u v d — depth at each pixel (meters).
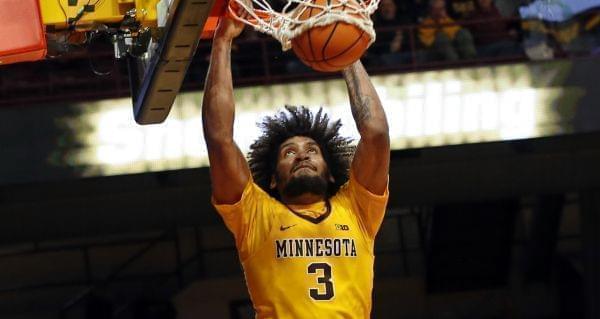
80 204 14.55
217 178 5.00
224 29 5.10
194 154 14.27
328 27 4.66
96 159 14.16
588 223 16.20
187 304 18.16
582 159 15.12
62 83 14.63
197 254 18.23
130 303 17.59
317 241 4.97
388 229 18.62
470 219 17.89
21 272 18.22
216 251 18.31
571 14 15.30
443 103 14.68
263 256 4.97
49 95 15.51
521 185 15.11
